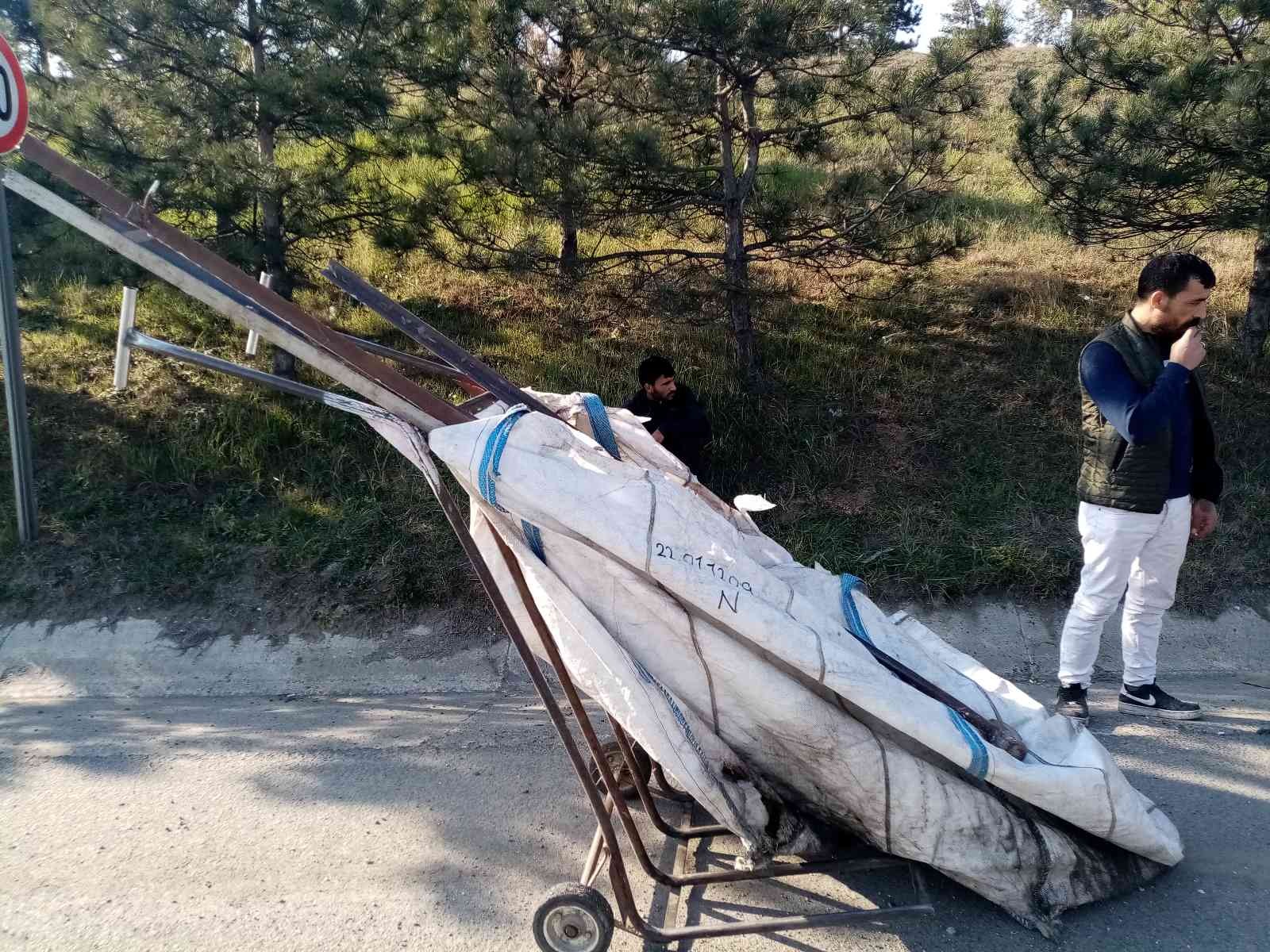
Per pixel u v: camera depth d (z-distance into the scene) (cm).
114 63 633
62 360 745
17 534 585
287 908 318
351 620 540
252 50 677
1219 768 386
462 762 414
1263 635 508
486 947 299
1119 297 820
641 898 317
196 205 628
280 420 671
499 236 713
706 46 611
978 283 852
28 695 500
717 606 272
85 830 368
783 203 661
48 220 694
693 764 273
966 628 524
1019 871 296
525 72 654
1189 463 400
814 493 623
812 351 764
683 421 552
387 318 284
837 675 276
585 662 274
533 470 264
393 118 683
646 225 695
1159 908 307
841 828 314
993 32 609
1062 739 313
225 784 400
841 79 645
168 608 548
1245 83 540
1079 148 616
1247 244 903
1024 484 617
